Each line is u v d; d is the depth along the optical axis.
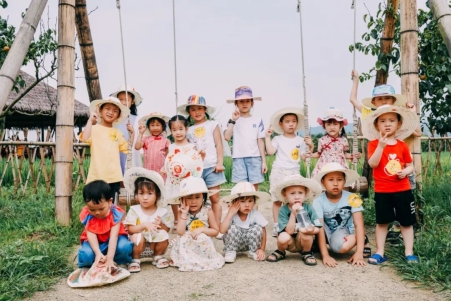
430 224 4.58
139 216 3.84
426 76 6.67
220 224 3.97
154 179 3.86
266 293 3.06
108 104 4.86
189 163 4.46
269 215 6.30
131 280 3.43
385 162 3.87
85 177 8.86
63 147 4.92
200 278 3.43
